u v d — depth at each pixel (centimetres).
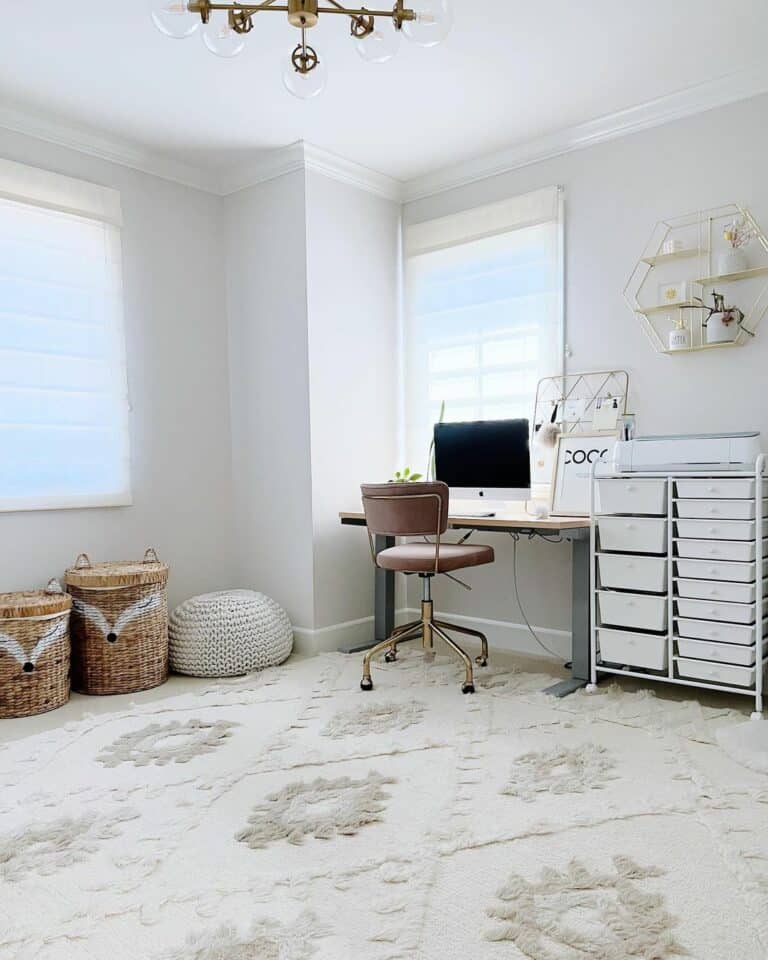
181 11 179
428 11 177
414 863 175
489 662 361
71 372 346
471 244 402
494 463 357
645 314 338
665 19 270
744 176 312
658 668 294
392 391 430
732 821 192
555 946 144
